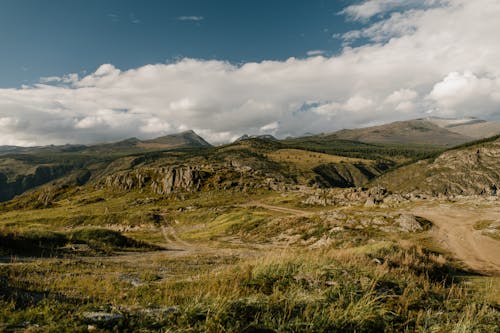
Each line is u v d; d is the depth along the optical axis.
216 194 154.38
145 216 97.38
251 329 6.55
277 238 53.47
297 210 96.69
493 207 60.97
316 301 8.36
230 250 41.09
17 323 6.62
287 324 6.82
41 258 21.83
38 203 174.00
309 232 50.72
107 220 97.38
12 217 126.56
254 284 10.30
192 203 137.50
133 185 187.62
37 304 8.02
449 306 9.88
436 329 7.62
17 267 15.05
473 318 8.56
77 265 17.78
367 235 44.41
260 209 100.25
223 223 76.69
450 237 43.22
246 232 61.97
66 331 6.15
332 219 55.66
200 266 21.47
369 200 82.69
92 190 197.62
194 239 61.69
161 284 11.52
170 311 7.60
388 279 11.30
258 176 193.38
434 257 21.34
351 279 10.62
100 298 9.63
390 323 7.76
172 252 35.84
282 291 9.55
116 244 36.06
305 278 10.63
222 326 6.44
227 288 9.81
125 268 18.33
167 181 176.25
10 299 8.20
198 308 7.35
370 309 7.85
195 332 6.34
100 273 15.75
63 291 10.58
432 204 69.88
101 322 6.78
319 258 12.98
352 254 16.03
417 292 10.39
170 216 100.94
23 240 26.11
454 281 17.56
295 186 163.50
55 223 99.50
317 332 6.79
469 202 68.19
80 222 98.38
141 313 7.55
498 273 28.05
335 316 7.44
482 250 37.12
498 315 9.14
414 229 47.69
